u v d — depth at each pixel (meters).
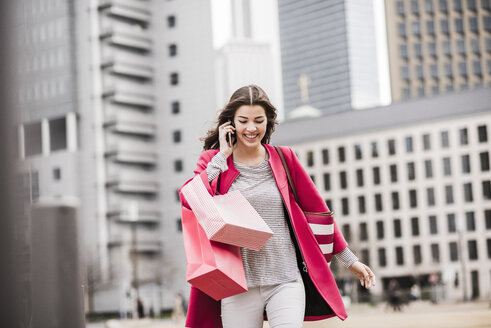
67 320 3.34
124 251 76.25
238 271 3.31
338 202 94.25
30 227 3.35
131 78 82.06
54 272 3.33
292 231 3.66
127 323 33.97
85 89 81.06
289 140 96.81
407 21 121.69
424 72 121.56
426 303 63.06
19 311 2.96
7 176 2.96
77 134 80.69
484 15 122.44
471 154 87.06
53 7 82.56
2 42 3.02
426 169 89.69
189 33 81.75
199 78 81.19
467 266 87.62
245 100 3.57
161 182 81.06
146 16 83.19
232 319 3.52
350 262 3.79
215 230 3.25
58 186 79.19
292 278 3.53
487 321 17.16
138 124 81.00
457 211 87.94
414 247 90.38
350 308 55.94
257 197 3.59
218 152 3.69
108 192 79.00
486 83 121.75
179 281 74.38
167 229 79.56
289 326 3.39
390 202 91.81
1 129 2.97
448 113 88.75
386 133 91.62
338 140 94.44
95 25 81.50
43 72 82.50
